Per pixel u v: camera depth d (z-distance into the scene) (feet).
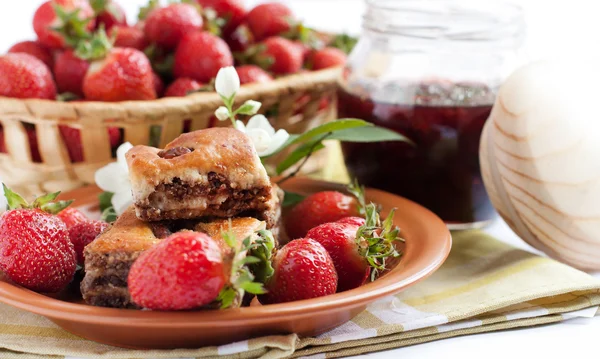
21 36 3.50
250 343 1.56
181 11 2.25
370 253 1.67
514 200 1.90
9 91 2.06
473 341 1.67
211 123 2.12
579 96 1.88
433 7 2.07
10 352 1.61
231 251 1.51
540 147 1.85
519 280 1.77
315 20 3.69
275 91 2.10
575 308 1.72
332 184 2.03
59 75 2.19
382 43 2.08
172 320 1.49
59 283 1.66
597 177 1.83
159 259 1.50
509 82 1.93
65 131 2.05
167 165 1.65
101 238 1.61
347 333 1.62
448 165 2.01
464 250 1.92
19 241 1.63
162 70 2.26
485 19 2.02
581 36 2.66
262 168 1.69
